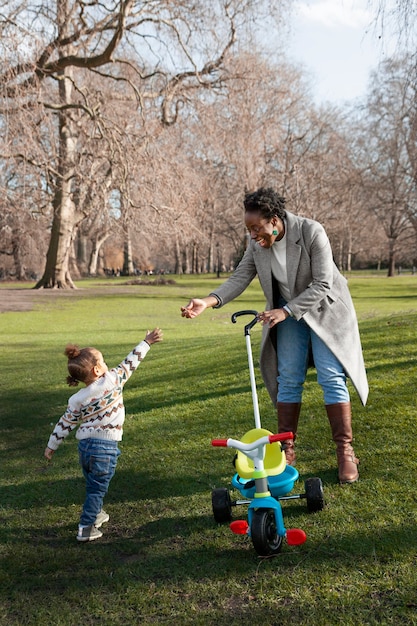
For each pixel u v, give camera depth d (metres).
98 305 30.92
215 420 6.21
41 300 33.34
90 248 85.38
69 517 4.26
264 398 6.77
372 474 4.30
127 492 4.59
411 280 54.00
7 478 5.17
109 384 3.95
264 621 2.85
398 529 3.52
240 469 3.56
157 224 29.47
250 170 37.47
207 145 33.62
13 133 21.12
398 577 3.07
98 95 28.08
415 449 4.58
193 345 12.87
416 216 45.66
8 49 19.34
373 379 6.52
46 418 7.27
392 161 45.22
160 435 5.95
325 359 4.28
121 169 27.44
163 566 3.45
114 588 3.26
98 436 3.91
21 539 3.95
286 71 39.31
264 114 37.84
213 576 3.29
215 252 77.69
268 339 4.50
